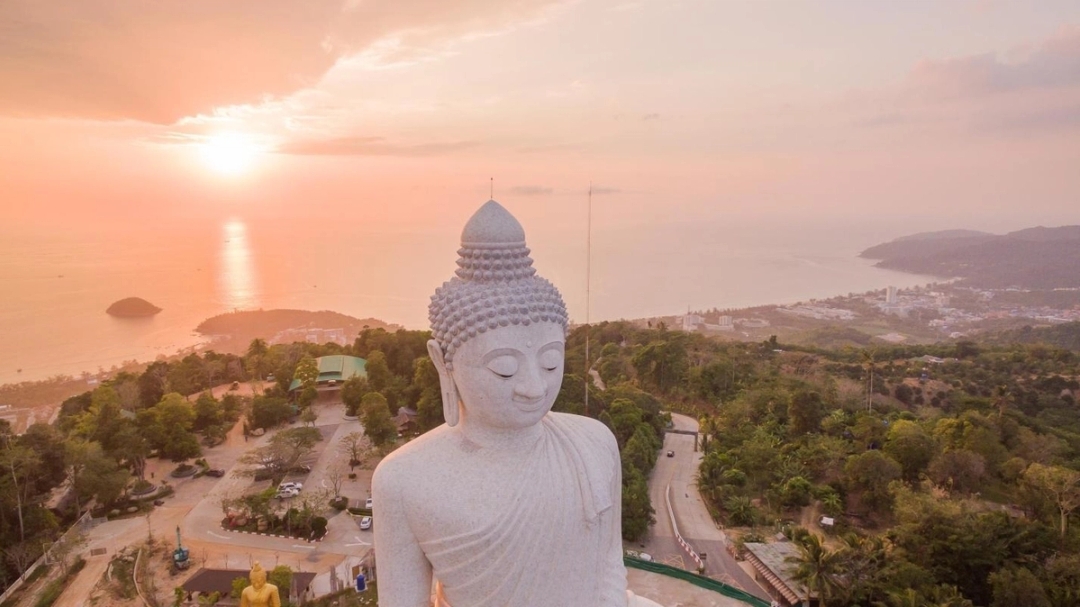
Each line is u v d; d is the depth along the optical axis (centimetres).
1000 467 4231
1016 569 2789
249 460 4669
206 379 7006
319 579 3250
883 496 3856
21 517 3591
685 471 4631
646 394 5566
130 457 4519
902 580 2697
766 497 4050
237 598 3025
